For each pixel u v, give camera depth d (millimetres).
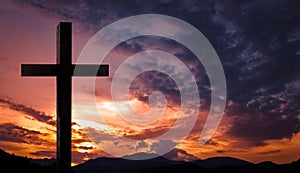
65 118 10625
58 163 10547
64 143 10531
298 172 41938
